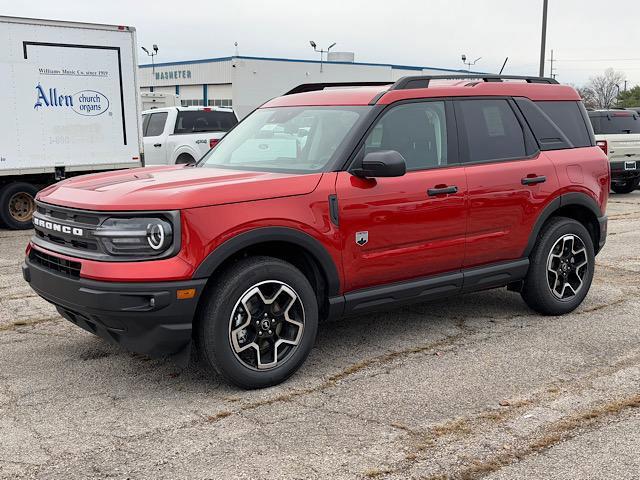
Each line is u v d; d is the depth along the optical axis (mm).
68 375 4738
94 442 3756
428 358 5078
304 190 4527
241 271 4273
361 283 4852
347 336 5594
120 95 12391
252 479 3363
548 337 5555
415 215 5000
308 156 4961
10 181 11719
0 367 4898
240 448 3684
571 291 6184
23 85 11273
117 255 4090
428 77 5422
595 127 16359
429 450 3652
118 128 12430
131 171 5340
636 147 16188
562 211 6219
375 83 6020
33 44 11305
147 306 4039
